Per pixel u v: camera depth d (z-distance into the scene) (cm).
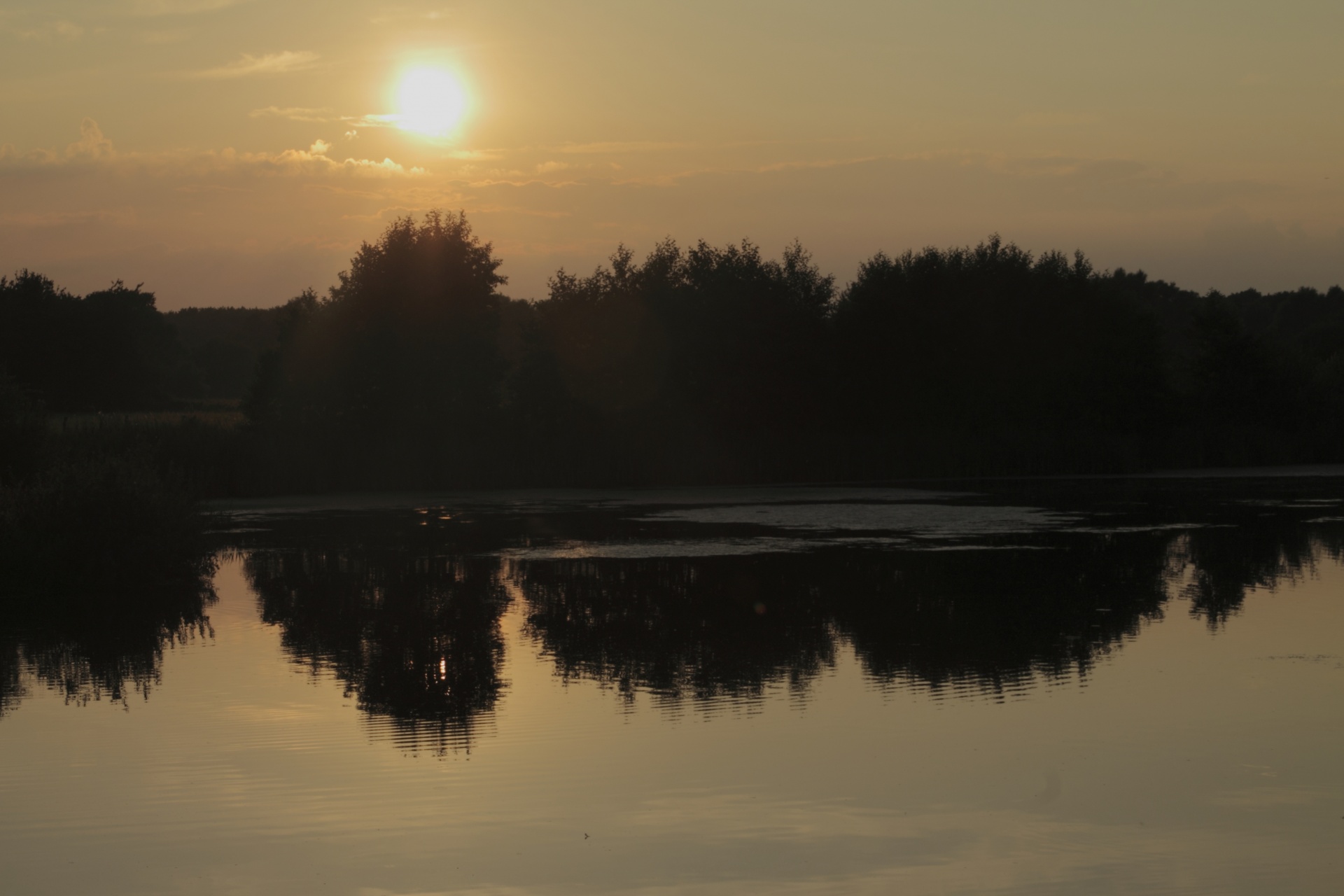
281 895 800
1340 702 1289
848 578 2298
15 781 1044
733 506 4172
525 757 1106
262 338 17938
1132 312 7012
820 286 6800
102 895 803
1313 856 856
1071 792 995
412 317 6353
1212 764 1070
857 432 6494
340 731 1207
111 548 2211
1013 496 4575
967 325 6806
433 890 807
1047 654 1562
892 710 1273
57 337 10394
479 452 5291
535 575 2386
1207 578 2283
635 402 6406
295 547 2919
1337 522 3412
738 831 911
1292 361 7144
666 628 1784
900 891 798
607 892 799
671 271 6781
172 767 1084
